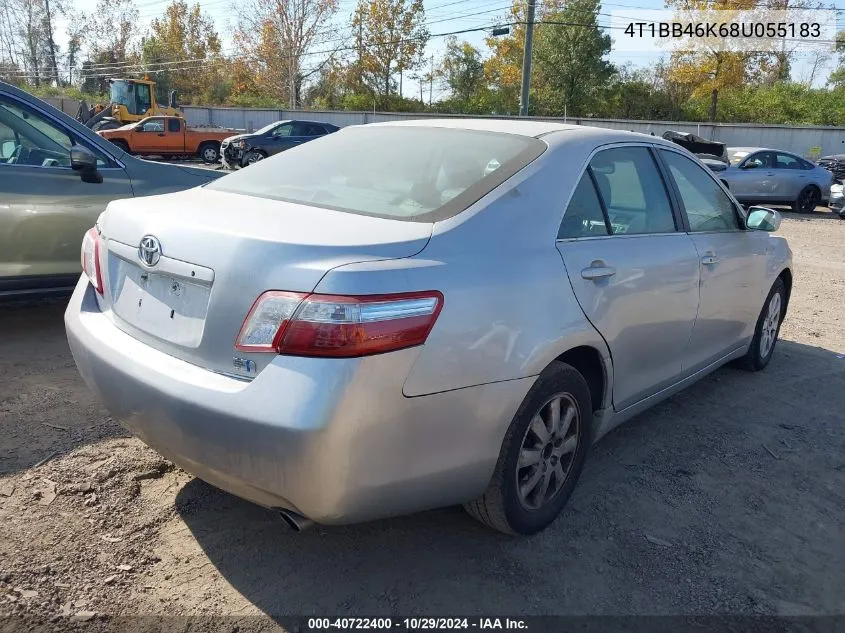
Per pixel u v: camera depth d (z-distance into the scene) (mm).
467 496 2555
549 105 45688
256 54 58219
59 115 5035
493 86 54500
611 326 3029
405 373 2191
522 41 45312
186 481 3191
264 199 2865
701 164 4168
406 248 2336
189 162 27234
